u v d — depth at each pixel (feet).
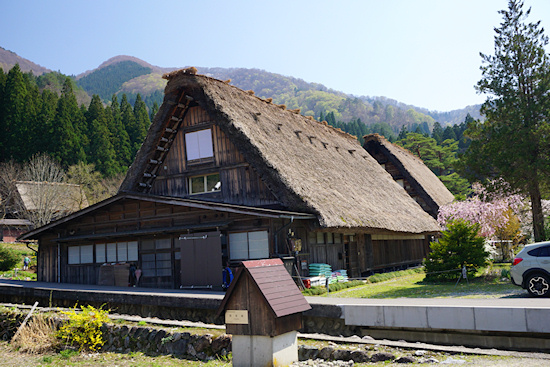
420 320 23.24
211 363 25.59
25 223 156.66
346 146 95.96
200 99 64.49
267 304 20.85
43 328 35.83
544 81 65.98
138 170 68.90
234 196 63.00
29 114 199.11
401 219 75.72
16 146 189.78
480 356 20.47
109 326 32.73
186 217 57.57
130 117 239.50
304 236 57.31
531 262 36.47
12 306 45.09
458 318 22.16
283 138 69.26
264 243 51.70
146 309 39.29
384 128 475.72
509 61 67.97
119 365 27.63
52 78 395.75
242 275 22.03
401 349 22.45
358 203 66.08
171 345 28.68
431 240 106.22
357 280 62.18
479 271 61.67
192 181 68.64
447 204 104.42
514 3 69.36
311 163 68.28
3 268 103.81
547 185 65.26
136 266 60.49
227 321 22.33
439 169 206.08
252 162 58.85
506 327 20.89
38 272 71.72
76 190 163.94
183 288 54.13
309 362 22.58
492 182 71.05
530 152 63.46
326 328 27.50
